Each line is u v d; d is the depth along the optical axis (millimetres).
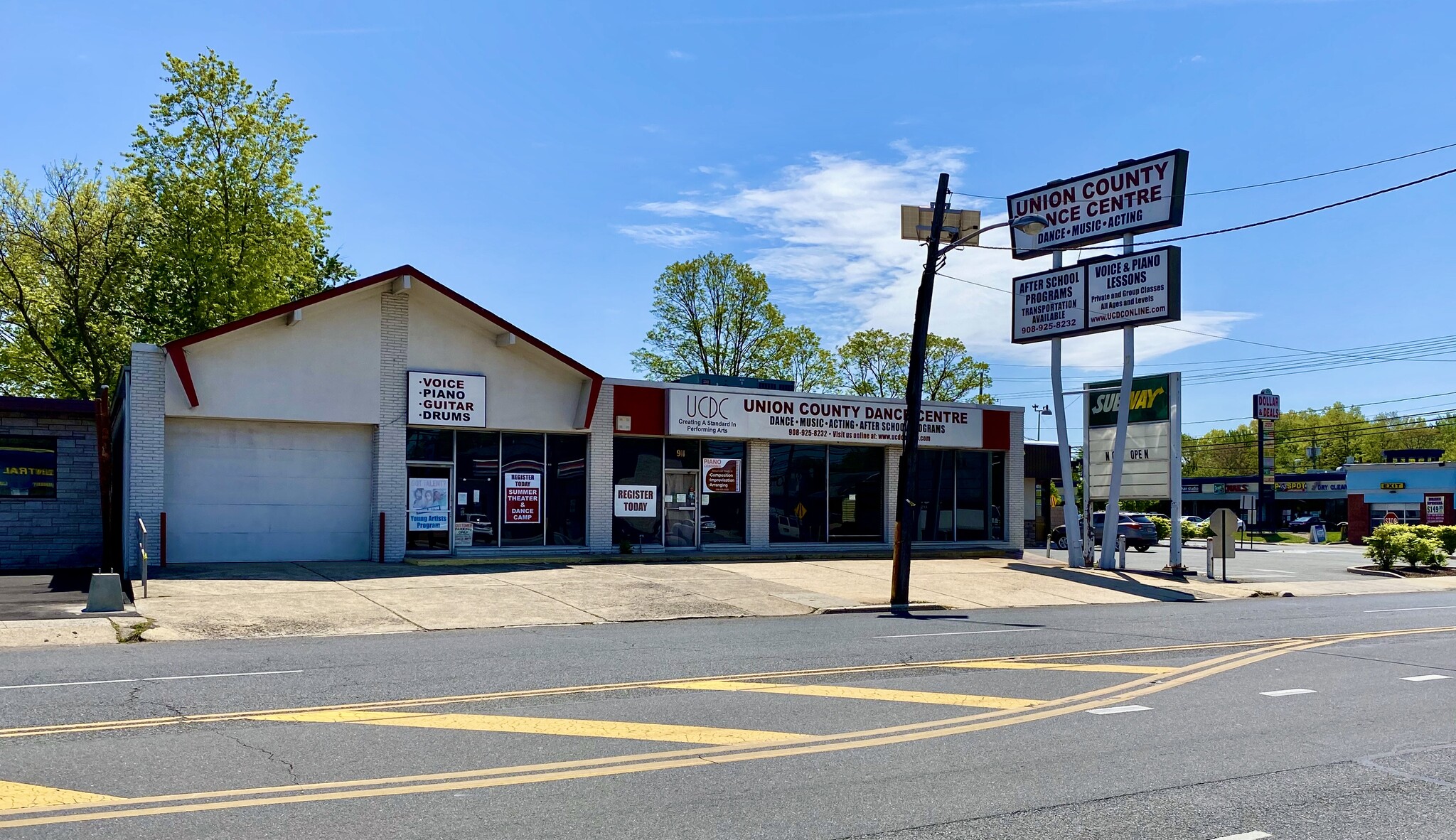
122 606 15766
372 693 10102
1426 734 9062
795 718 9250
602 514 26438
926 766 7652
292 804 6391
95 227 36406
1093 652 13992
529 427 25250
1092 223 28203
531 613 17625
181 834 5805
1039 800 6832
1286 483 80500
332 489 23281
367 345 23359
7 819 6023
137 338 36719
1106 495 31391
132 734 8180
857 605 20281
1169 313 26594
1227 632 16719
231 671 11281
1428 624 18516
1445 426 104875
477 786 6895
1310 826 6402
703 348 49906
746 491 28797
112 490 25703
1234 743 8609
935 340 54500
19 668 11312
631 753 7848
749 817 6348
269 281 36562
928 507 32156
